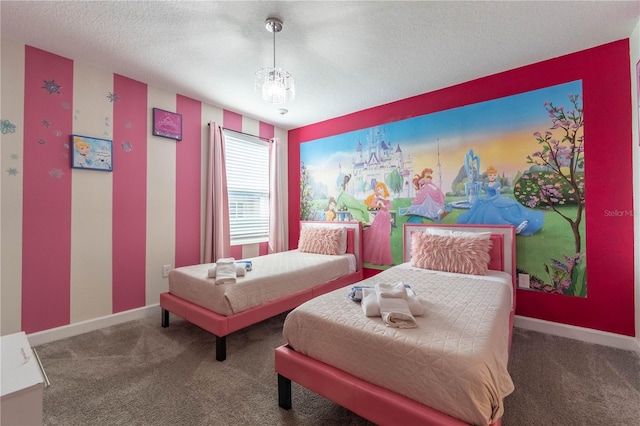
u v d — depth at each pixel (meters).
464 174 3.03
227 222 3.66
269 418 1.51
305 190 4.43
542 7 1.92
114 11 1.93
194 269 2.74
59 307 2.47
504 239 2.71
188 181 3.38
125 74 2.83
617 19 2.04
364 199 3.79
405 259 3.33
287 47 2.37
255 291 2.38
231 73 2.81
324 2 1.86
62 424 1.47
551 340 2.41
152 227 3.07
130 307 2.90
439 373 1.15
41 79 2.38
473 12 1.96
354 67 2.71
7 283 2.23
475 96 2.96
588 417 1.50
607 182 2.35
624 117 2.28
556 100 2.55
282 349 1.64
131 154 2.91
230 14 1.97
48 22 2.04
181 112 3.31
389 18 2.02
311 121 4.27
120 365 2.02
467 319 1.49
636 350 2.20
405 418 1.17
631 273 2.26
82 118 2.60
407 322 1.42
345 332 1.44
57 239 2.46
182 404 1.62
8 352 1.09
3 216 2.21
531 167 2.67
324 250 3.68
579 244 2.46
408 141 3.41
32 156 2.34
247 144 4.07
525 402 1.62
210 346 2.31
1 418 0.88
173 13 1.95
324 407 1.61
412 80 2.98
